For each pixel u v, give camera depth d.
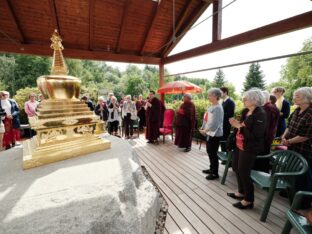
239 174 2.20
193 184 2.91
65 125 1.59
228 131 3.66
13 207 1.00
